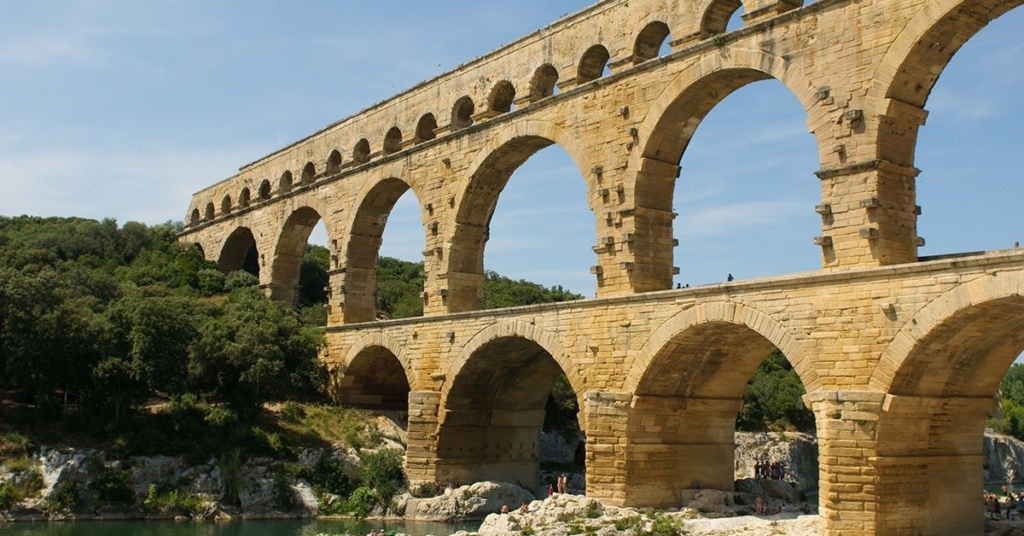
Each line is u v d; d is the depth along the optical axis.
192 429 64.25
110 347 64.38
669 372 49.78
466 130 64.50
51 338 62.28
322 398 75.50
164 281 95.44
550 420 93.62
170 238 114.25
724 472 54.25
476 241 66.19
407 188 74.44
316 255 129.50
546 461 85.88
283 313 79.62
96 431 62.38
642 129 51.53
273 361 70.56
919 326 37.19
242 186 99.31
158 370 64.31
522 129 59.81
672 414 51.66
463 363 60.97
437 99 69.00
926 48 39.97
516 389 66.31
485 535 48.28
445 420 62.97
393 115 73.94
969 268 35.66
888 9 40.91
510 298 128.12
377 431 70.62
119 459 60.72
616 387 50.22
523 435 68.88
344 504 62.47
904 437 39.88
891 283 38.38
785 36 44.78
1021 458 130.38
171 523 57.56
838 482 39.28
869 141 41.06
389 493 62.69
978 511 43.22
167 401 69.38
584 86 55.38
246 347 69.19
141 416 65.00
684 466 52.34
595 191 54.03
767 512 51.50
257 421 67.62
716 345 48.94
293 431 67.62
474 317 60.47
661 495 51.06
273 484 62.19
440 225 66.38
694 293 46.25
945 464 41.69
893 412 38.69
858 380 39.19
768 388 114.81
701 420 53.16
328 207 80.25
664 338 47.56
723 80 48.56
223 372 68.25
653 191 52.19
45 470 58.78
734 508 51.31
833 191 42.25
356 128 78.75
